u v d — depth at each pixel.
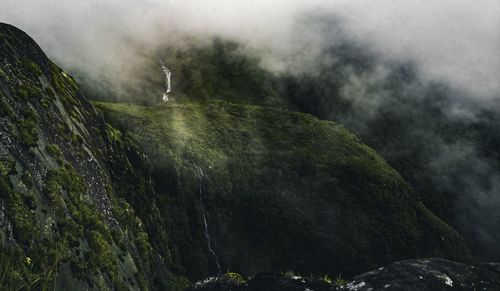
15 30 34.22
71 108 38.38
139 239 38.72
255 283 27.62
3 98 26.23
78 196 28.38
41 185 24.77
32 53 34.91
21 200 22.09
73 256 23.88
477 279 23.61
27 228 20.91
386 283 22.80
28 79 31.52
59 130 32.00
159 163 66.81
